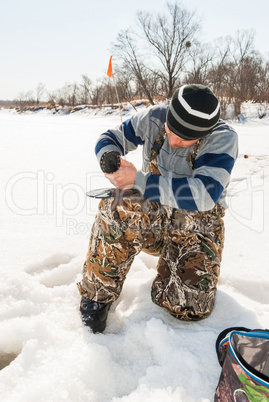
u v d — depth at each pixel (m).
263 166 4.69
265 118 18.72
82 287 1.50
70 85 48.16
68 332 1.42
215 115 1.28
